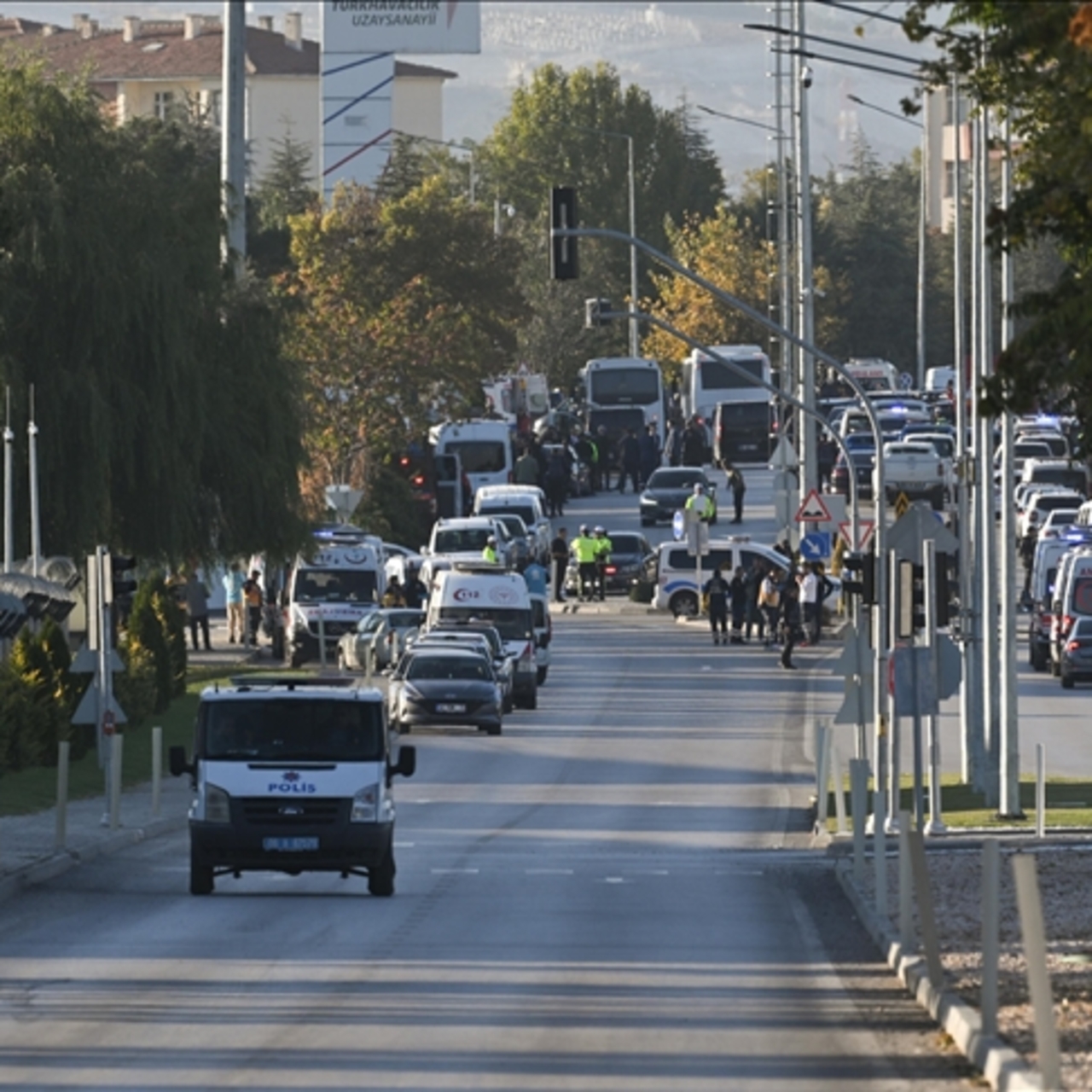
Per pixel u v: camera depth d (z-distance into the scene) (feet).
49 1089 146.20
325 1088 146.00
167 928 237.45
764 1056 157.79
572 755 493.36
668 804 409.08
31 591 469.16
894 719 338.13
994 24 176.55
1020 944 206.28
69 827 358.02
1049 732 511.81
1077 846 308.81
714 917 248.11
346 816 273.13
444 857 325.01
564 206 406.82
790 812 397.60
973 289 398.62
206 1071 152.35
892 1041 164.14
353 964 207.21
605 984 194.39
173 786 442.50
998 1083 141.59
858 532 620.49
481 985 193.67
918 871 179.32
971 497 436.76
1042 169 184.24
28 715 437.58
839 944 222.89
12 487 525.34
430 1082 147.95
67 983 195.00
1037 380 180.75
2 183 533.96
